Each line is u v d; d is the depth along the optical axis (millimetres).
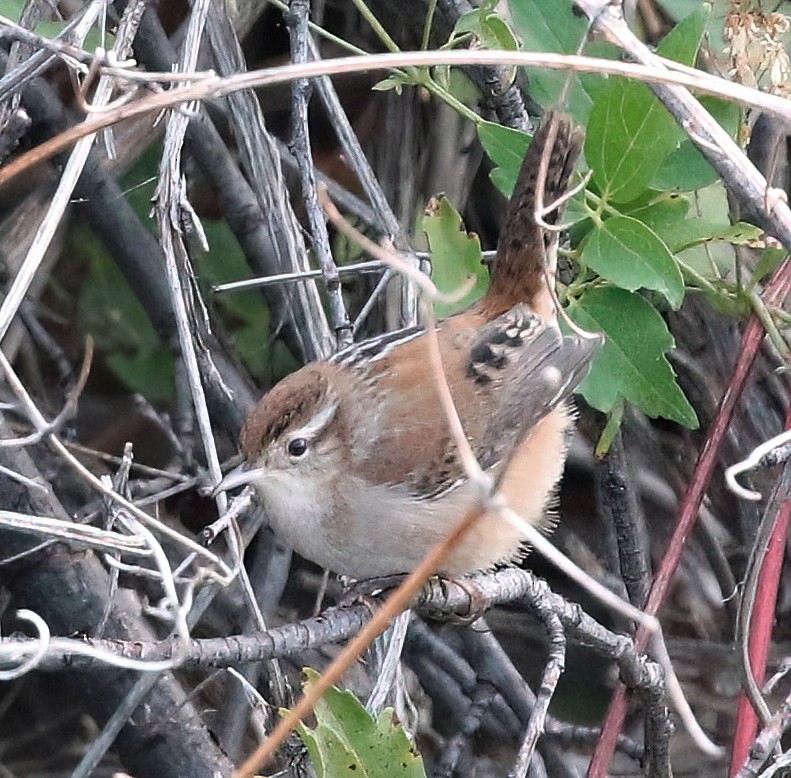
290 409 6844
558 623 6555
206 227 9352
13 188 9008
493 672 8805
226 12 8242
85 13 6691
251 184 8469
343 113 8297
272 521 7113
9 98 6996
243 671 8070
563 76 7430
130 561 8219
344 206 9164
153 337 9742
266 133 8062
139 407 9461
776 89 7223
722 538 9305
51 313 9852
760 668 6945
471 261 7195
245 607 8367
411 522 6789
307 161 7816
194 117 7805
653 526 9414
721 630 9422
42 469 8445
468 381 7008
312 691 4426
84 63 6453
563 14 7359
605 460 8578
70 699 8688
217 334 8914
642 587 8703
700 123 5637
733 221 8195
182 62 7062
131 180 9289
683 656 9414
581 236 7570
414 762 5273
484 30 7133
